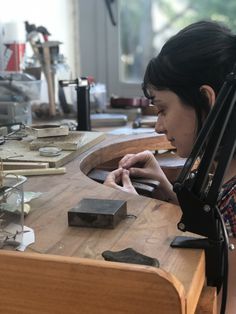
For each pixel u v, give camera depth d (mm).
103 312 559
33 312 583
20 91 1830
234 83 666
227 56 787
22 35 2045
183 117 828
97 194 981
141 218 834
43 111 2061
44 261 566
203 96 797
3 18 2025
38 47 2062
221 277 714
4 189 773
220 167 674
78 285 561
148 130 1802
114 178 1165
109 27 2590
